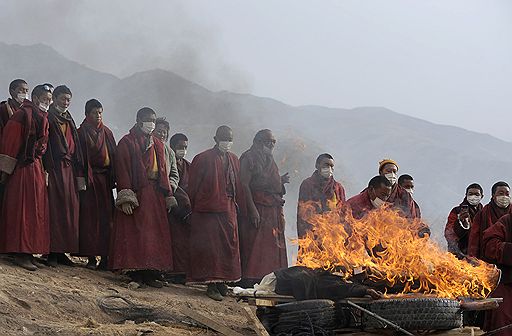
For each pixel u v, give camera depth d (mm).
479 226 11188
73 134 11844
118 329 8531
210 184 12094
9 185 10867
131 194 11547
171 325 9336
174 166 12711
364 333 8492
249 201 12812
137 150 11797
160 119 13086
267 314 8695
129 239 11586
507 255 9969
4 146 10867
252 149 13086
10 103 11492
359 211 10617
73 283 10633
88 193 12234
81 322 8953
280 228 13125
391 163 12039
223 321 9930
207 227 11984
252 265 12820
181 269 12727
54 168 11539
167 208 12031
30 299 9102
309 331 8336
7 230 10773
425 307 8328
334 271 9156
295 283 8984
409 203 12031
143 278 11867
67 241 11555
